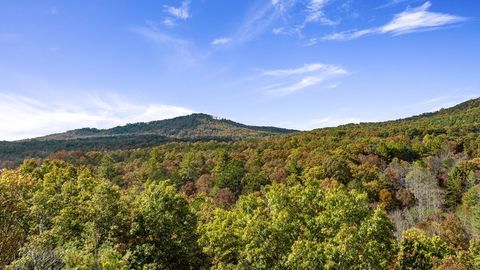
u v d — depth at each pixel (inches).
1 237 909.2
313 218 1190.9
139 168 4077.3
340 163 3193.9
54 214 1176.2
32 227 1090.7
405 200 2822.3
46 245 883.4
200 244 1299.2
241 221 1270.9
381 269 1007.0
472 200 2640.3
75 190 1550.2
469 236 2038.6
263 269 1091.3
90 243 962.1
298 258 1014.4
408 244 1462.8
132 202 1327.5
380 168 3526.1
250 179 3149.6
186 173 3750.0
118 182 3639.3
